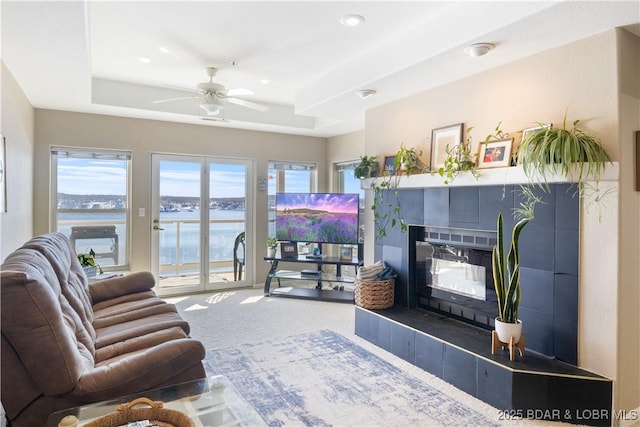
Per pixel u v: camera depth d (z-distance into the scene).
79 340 2.05
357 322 3.80
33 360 1.58
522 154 2.69
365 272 3.84
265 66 3.84
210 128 5.53
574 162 2.31
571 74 2.53
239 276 5.89
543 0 2.11
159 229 5.28
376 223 4.18
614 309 2.30
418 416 2.40
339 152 6.16
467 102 3.24
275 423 2.32
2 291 1.50
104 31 3.06
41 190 4.52
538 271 2.68
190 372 1.94
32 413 1.61
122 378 1.75
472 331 3.07
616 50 2.31
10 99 3.24
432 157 3.53
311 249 6.19
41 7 2.18
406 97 3.85
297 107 4.57
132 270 5.07
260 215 5.97
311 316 4.43
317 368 3.06
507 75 2.93
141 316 2.88
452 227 3.31
